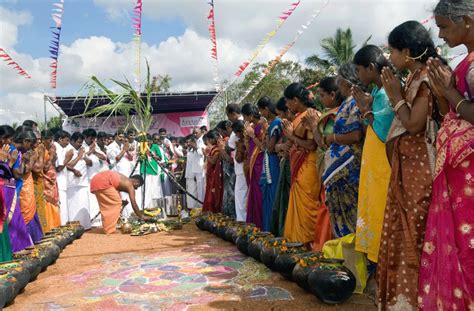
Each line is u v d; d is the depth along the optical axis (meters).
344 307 3.71
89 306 4.07
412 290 2.95
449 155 2.44
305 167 5.12
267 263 4.82
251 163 6.95
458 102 2.36
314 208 5.11
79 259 6.28
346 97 4.17
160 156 11.98
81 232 8.23
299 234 5.15
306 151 5.13
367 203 3.59
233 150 8.38
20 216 6.14
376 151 3.53
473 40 2.45
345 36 26.62
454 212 2.43
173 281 4.78
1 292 4.00
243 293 4.20
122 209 9.88
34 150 6.67
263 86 31.08
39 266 5.20
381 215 3.50
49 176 8.07
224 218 7.40
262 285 4.43
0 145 5.74
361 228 3.64
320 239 4.81
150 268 5.44
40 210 7.44
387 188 3.46
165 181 12.48
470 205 2.36
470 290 2.34
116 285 4.75
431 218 2.63
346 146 4.25
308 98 5.32
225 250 6.30
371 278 4.21
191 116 18.95
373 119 3.45
